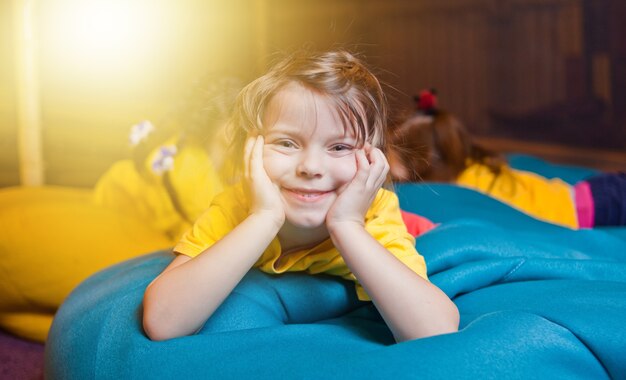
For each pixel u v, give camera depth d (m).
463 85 5.60
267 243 1.05
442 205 1.83
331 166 1.05
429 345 0.94
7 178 3.21
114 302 1.16
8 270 1.80
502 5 5.38
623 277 1.29
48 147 3.25
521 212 1.87
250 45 3.63
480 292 1.24
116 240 1.91
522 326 1.00
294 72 1.05
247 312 1.12
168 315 1.03
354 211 1.04
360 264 1.02
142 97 3.36
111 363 1.05
